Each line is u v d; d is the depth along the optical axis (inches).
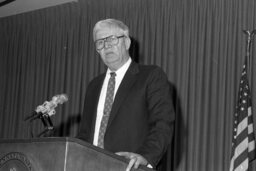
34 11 224.7
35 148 70.4
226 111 161.0
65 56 209.2
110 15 198.1
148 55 183.3
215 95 164.1
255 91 154.5
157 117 87.4
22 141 72.4
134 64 98.9
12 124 221.0
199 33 172.2
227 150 157.4
